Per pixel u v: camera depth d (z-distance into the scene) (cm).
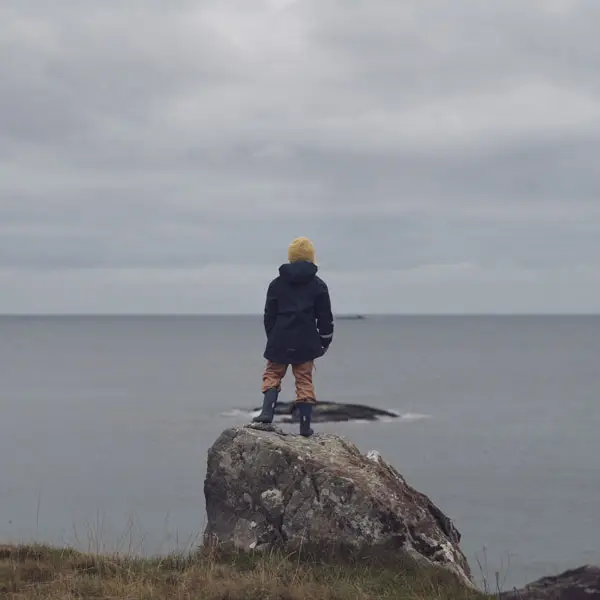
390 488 876
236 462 891
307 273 936
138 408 6469
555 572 2262
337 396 7450
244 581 754
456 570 827
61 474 3591
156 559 886
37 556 870
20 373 10700
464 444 4631
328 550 832
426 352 17012
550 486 3472
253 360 13950
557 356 15388
